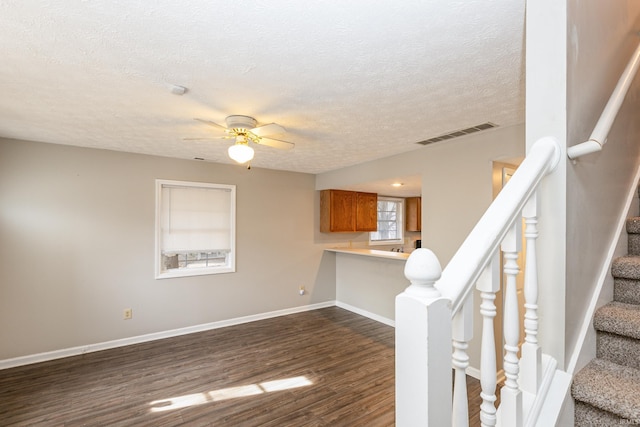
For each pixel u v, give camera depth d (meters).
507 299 0.89
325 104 2.31
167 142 3.37
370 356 3.46
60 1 1.24
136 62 1.72
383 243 6.56
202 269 4.36
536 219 0.97
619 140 1.43
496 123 2.72
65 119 2.63
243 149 2.52
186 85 2.00
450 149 3.31
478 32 1.45
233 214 4.63
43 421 2.32
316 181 5.50
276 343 3.86
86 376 3.01
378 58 1.68
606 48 1.30
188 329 4.24
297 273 5.25
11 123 2.74
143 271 3.94
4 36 1.47
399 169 3.90
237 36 1.48
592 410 0.99
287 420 2.33
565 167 0.99
